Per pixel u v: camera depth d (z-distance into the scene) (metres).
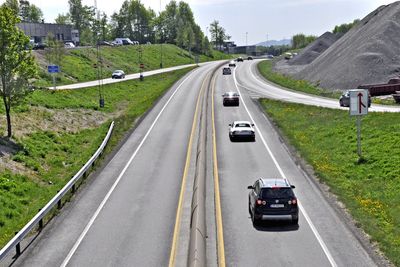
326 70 83.12
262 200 21.81
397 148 33.88
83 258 19.30
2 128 40.00
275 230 21.66
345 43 92.88
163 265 18.42
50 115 50.25
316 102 60.47
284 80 91.75
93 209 25.30
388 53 75.69
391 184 27.95
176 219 23.42
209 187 28.45
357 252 19.06
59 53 90.62
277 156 35.84
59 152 39.78
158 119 52.84
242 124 42.50
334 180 29.48
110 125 48.44
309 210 24.23
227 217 23.41
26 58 38.84
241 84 89.62
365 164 32.25
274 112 56.03
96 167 33.88
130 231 22.05
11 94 38.12
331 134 41.41
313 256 18.78
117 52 137.12
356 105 33.53
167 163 34.50
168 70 129.75
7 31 37.38
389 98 59.69
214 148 38.97
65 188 26.36
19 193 28.81
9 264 19.02
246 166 33.19
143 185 29.36
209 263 18.31
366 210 23.84
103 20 185.75
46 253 19.92
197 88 81.94
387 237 20.34
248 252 19.28
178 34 197.25
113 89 80.94
